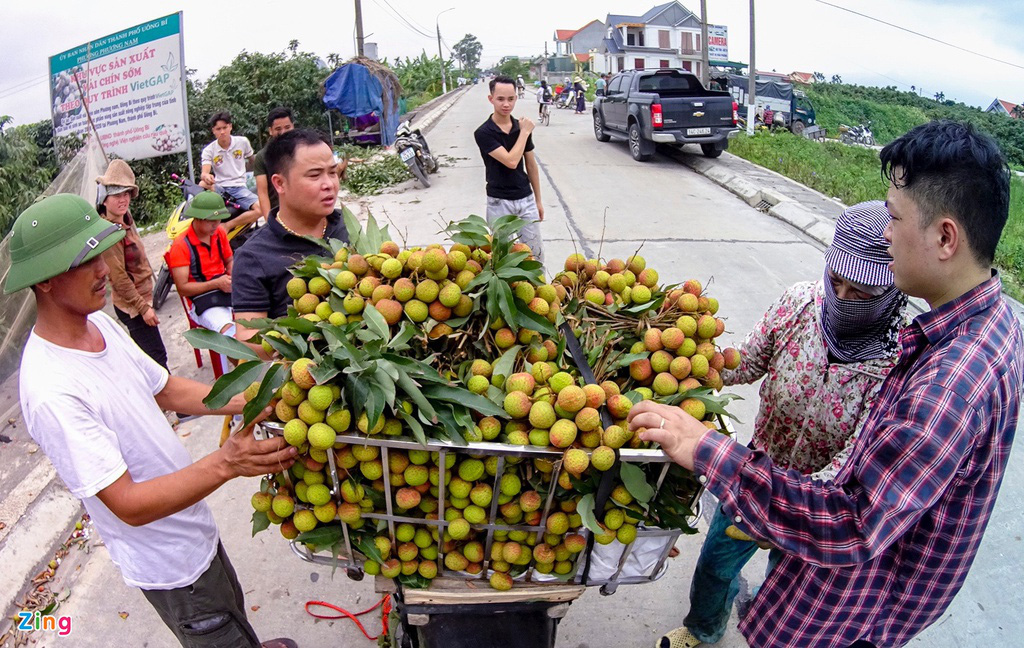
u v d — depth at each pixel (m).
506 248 2.08
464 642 2.17
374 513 1.88
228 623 2.41
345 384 1.74
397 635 2.76
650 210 9.30
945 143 1.40
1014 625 3.15
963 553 1.68
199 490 1.81
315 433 1.66
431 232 8.48
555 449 1.74
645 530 1.93
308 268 2.20
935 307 1.57
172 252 4.36
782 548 1.56
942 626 3.15
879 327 2.03
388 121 16.14
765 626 1.99
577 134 17.08
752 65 16.84
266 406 1.76
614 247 7.73
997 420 1.50
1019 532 3.69
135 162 13.36
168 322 6.16
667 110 12.03
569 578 1.98
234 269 2.81
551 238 8.02
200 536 2.26
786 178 11.28
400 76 38.06
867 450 1.54
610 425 1.81
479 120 21.48
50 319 1.90
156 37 9.49
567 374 1.88
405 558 1.93
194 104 14.77
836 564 1.50
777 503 1.54
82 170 7.12
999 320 1.51
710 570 2.61
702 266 7.19
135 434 2.04
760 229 8.58
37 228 1.79
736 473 1.57
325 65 18.88
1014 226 10.88
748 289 6.61
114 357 2.07
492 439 1.83
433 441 1.73
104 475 1.85
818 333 2.15
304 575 3.41
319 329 1.89
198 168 14.73
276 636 3.08
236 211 7.25
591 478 1.78
